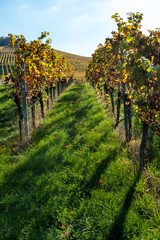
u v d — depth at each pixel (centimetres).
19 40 568
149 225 277
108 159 468
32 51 597
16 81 602
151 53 321
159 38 315
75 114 909
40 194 358
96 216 296
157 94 340
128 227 272
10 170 455
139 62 326
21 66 593
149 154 479
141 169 409
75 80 3531
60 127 745
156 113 359
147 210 302
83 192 361
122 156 476
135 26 354
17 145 616
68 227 279
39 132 703
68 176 416
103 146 541
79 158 488
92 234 267
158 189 345
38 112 995
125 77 384
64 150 540
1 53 9306
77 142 595
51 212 310
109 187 371
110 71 643
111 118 789
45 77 819
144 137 408
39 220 299
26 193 368
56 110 1029
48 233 270
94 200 330
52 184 384
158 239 186
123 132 605
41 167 456
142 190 343
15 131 766
